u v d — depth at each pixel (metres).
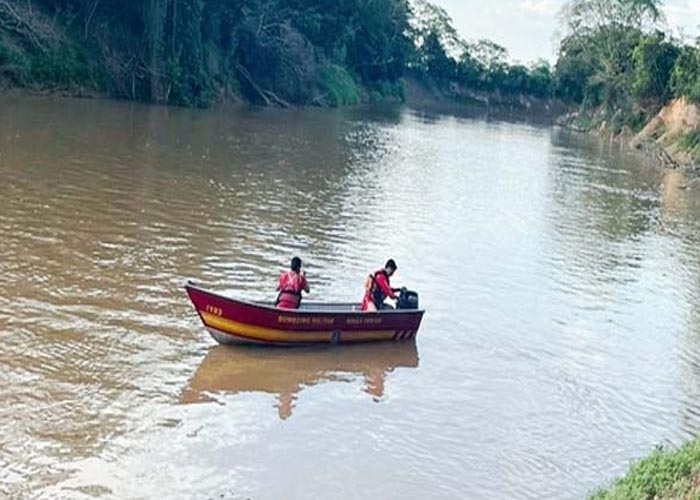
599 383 14.76
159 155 33.16
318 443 11.48
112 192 24.84
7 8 49.81
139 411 11.72
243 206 25.77
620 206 35.25
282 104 70.81
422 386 13.88
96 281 16.69
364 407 12.84
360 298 17.88
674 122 67.25
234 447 11.07
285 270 19.34
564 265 23.20
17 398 11.52
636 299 20.41
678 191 42.25
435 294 19.09
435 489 10.61
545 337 16.94
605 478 11.35
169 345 14.12
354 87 92.19
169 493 9.76
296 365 14.19
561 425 12.91
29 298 15.25
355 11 89.75
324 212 26.56
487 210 30.84
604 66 85.69
